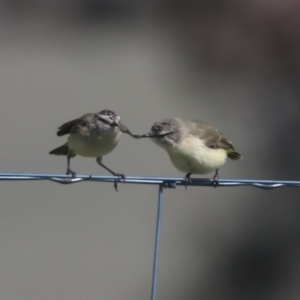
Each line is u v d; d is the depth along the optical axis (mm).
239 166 15984
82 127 9992
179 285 14281
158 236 7996
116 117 9984
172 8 20797
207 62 18062
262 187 8453
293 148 16109
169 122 9898
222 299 14148
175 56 20062
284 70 16906
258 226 14797
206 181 8461
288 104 16656
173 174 16812
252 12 17141
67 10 25016
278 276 14328
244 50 17391
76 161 17141
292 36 16797
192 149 9844
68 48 23609
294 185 8398
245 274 14383
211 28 17859
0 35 24375
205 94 18406
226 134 16828
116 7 24875
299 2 16750
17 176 7957
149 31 23562
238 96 17547
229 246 14688
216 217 15102
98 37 24391
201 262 14641
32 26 24875
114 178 8109
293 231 14664
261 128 16625
